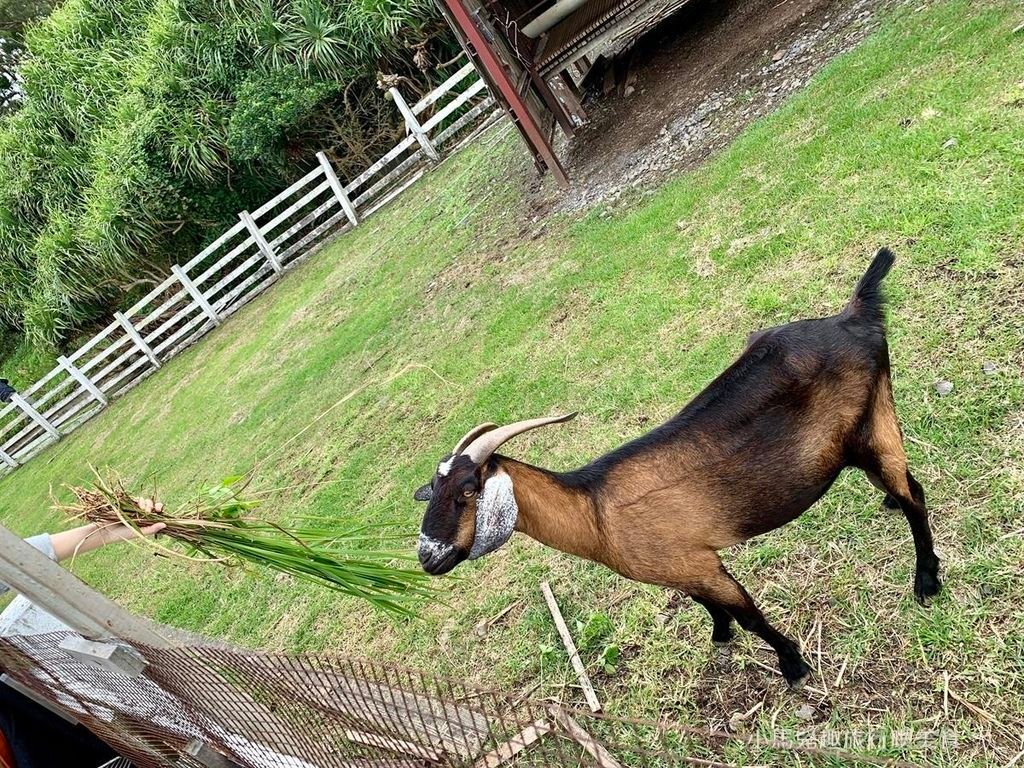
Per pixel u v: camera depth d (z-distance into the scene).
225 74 17.05
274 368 11.17
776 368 2.98
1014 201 4.52
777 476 3.01
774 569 3.74
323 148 17.09
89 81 19.61
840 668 3.23
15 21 26.27
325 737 2.92
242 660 2.72
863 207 5.37
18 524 12.62
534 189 10.09
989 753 2.73
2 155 20.22
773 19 9.33
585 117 10.82
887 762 1.97
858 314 3.04
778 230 5.84
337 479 7.00
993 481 3.44
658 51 10.98
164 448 11.34
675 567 3.08
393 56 15.95
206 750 3.46
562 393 5.93
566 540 3.12
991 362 3.85
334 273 13.34
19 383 20.16
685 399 5.01
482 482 2.93
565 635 4.07
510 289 8.14
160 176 17.08
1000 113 5.25
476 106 14.87
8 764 3.59
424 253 11.03
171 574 7.64
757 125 7.38
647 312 6.07
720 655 3.57
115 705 3.40
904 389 4.03
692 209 6.92
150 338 16.17
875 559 3.50
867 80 6.70
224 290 18.11
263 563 3.37
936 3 7.05
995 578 3.14
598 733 3.54
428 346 8.35
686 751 3.26
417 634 4.84
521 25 10.66
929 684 3.01
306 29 16.02
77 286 18.69
